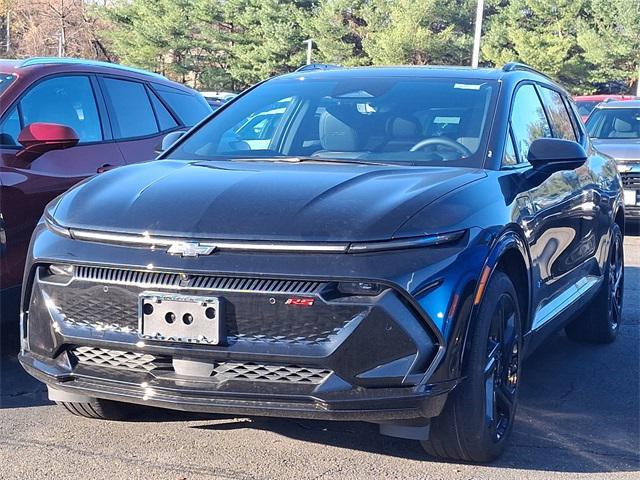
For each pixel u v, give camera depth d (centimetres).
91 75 659
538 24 4766
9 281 526
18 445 419
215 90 5159
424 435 375
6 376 527
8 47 5481
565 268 529
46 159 571
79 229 384
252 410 353
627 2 4512
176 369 365
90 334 374
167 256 362
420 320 351
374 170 427
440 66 568
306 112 511
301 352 349
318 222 360
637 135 1353
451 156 458
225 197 385
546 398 521
